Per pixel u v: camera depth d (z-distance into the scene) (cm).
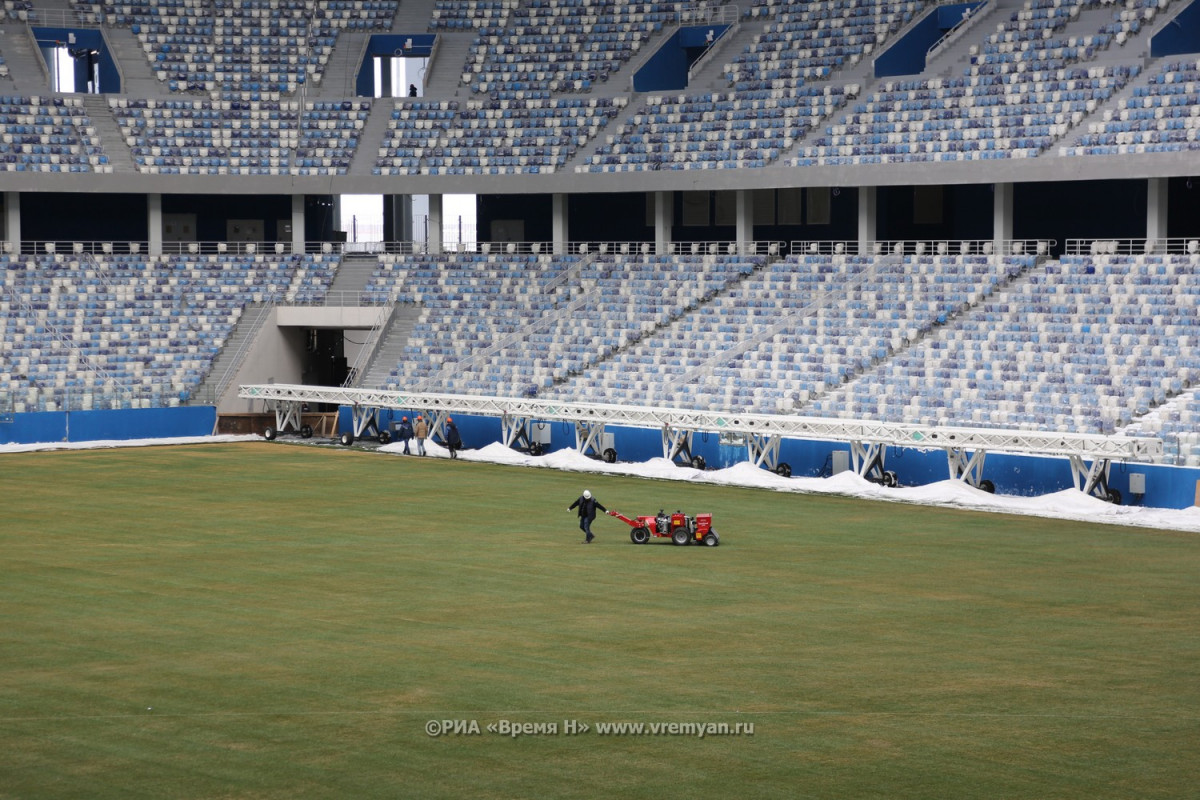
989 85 8169
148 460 7012
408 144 9362
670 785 2419
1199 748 2614
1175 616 3669
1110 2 8288
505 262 9000
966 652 3288
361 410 7900
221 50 9838
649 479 6391
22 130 9006
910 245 8688
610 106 9275
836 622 3578
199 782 2427
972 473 6022
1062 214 8200
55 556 4412
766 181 8331
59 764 2509
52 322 8444
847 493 5928
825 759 2545
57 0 9725
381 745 2608
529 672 3081
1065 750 2598
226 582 4022
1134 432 5881
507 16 10019
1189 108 7338
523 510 5409
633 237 9556
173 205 9650
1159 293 6794
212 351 8562
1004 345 6856
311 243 9688
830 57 8956
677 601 3803
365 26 10050
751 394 7212
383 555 4450
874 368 7125
